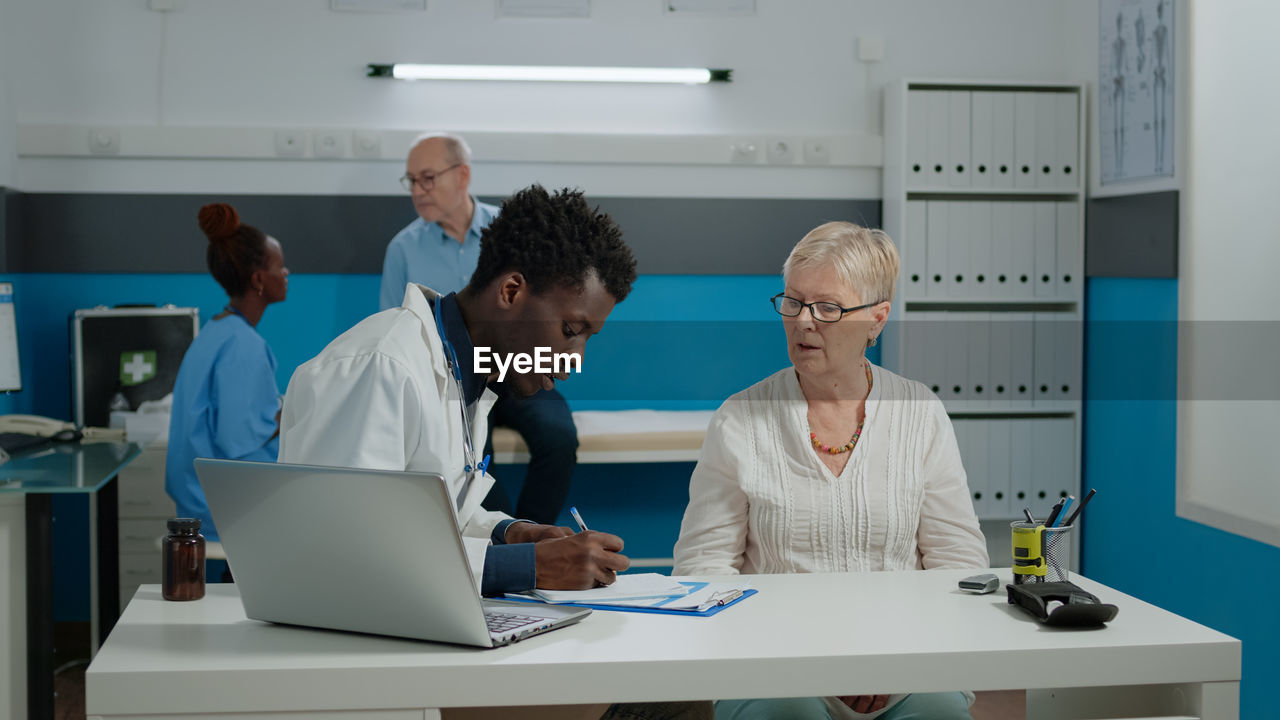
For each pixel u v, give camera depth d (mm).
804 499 1828
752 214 4012
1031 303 3963
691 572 1812
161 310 3615
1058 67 4051
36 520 2418
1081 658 1280
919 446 1879
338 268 3848
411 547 1203
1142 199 3471
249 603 1343
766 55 3979
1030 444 3861
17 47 3680
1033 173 3848
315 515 1231
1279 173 2814
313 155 3789
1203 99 3125
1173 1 3242
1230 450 3016
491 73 3828
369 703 1187
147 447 3504
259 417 2951
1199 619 3162
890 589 1556
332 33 3812
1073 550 3908
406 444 1433
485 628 1229
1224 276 3037
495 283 1486
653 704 1527
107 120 3740
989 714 3059
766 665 1229
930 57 4023
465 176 3598
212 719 1179
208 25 3770
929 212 3818
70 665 3465
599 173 3947
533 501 3383
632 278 1551
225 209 3107
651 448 3508
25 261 3725
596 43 3910
